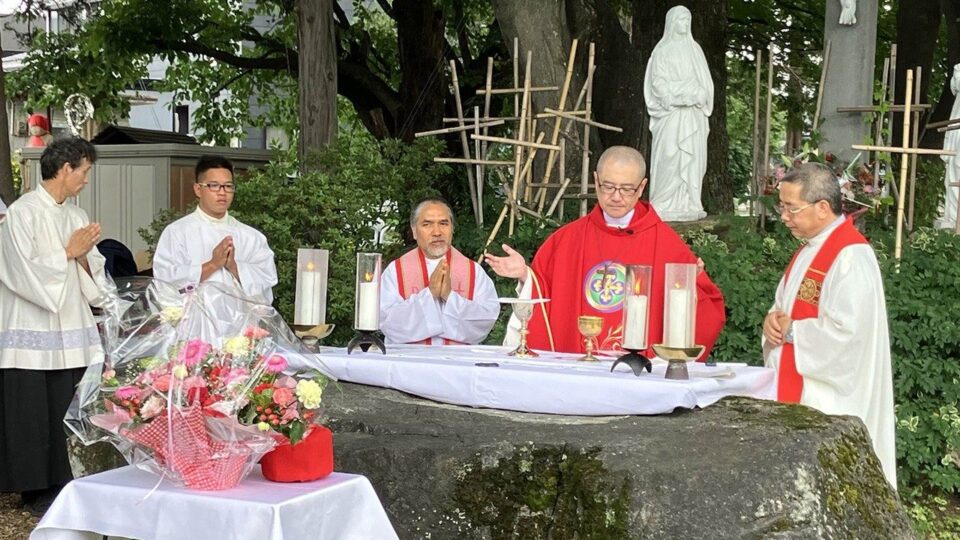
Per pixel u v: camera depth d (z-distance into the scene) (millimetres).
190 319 3676
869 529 3926
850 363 4844
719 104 11875
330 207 8969
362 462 4328
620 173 5480
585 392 4367
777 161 8922
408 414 4660
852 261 4902
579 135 9727
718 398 4469
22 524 6332
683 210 8219
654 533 3854
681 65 8211
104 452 4836
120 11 16266
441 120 15477
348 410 4691
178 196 12398
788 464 3896
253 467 3652
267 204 8859
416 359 4852
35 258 6238
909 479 6645
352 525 3555
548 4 9664
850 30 8781
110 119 17688
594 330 4652
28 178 15164
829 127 8844
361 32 16781
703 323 5445
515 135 9586
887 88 9484
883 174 8672
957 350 6727
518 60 9500
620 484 3945
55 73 16750
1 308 6383
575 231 5742
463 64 16250
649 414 4371
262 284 6711
